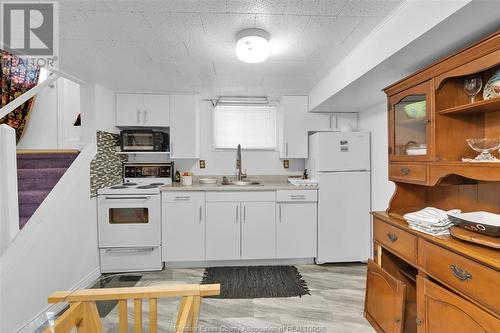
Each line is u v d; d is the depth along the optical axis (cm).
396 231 155
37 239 179
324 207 281
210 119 341
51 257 194
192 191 277
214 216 279
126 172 319
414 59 152
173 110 308
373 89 213
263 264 289
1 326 153
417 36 126
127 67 222
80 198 233
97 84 264
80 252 233
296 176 344
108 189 266
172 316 112
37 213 190
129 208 270
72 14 141
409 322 157
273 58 205
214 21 150
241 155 345
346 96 237
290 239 284
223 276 260
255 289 233
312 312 198
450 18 108
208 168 341
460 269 109
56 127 308
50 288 192
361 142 282
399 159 168
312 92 294
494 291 95
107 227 266
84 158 242
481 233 116
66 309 110
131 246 269
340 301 213
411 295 171
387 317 159
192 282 249
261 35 159
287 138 316
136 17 145
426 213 143
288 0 130
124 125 302
